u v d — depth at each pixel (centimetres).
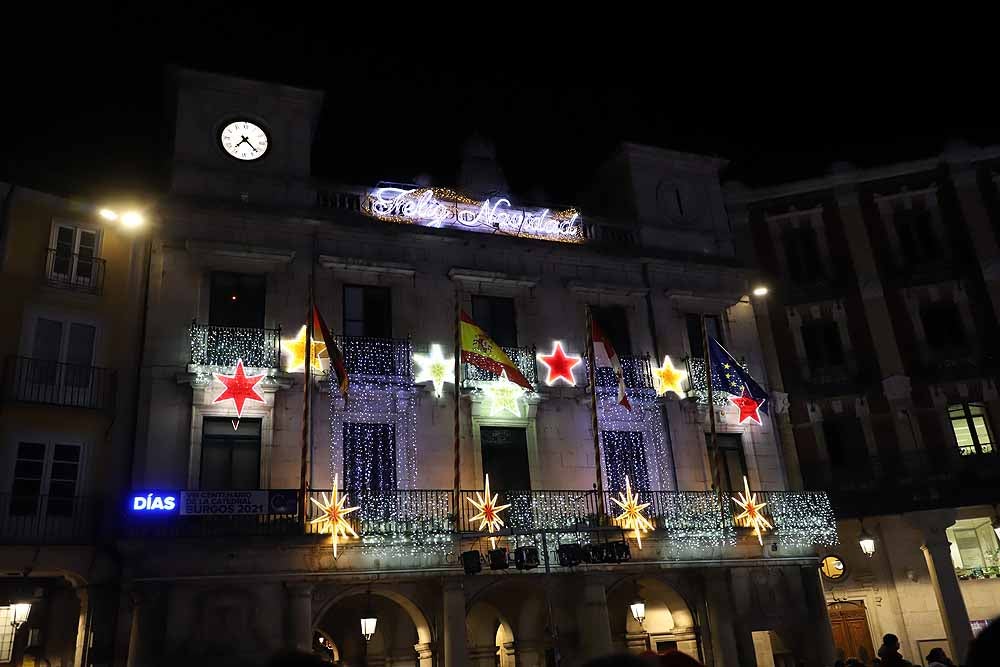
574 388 2270
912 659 2333
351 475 1986
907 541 2430
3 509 1686
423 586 1959
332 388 2008
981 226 2700
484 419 2150
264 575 1778
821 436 2577
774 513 2319
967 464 2456
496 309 2303
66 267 1903
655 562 2119
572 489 2183
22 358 1786
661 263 2508
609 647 1997
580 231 2458
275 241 2094
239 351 1947
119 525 1752
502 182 2533
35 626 1825
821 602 2302
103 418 1831
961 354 2603
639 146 2647
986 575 2414
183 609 1720
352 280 2144
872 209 2784
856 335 2670
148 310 1931
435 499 1997
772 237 2795
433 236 2236
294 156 2191
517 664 2114
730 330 2566
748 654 2166
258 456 1923
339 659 2323
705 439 2383
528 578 2011
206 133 2130
